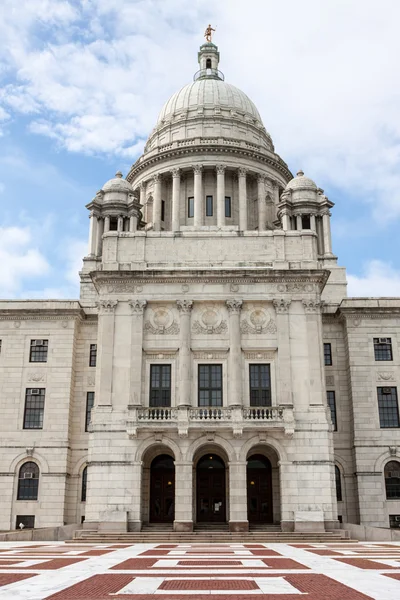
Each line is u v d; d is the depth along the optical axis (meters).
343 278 64.88
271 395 46.41
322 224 69.19
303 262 49.28
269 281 48.34
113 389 46.03
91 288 64.81
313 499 43.25
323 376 46.44
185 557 25.86
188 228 52.31
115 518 42.81
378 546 34.19
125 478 43.94
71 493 52.66
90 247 67.62
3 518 50.97
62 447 52.41
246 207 73.50
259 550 30.66
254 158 75.50
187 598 13.90
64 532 43.59
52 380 54.22
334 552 28.92
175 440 44.50
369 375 54.41
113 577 18.03
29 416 53.56
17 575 18.41
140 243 50.50
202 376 47.09
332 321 57.00
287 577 18.02
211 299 48.00
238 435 44.25
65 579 17.44
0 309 55.53
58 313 55.66
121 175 72.12
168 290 48.31
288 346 46.81
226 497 47.28
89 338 56.84
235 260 50.12
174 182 74.19
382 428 53.03
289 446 44.38
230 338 47.06
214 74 90.31
